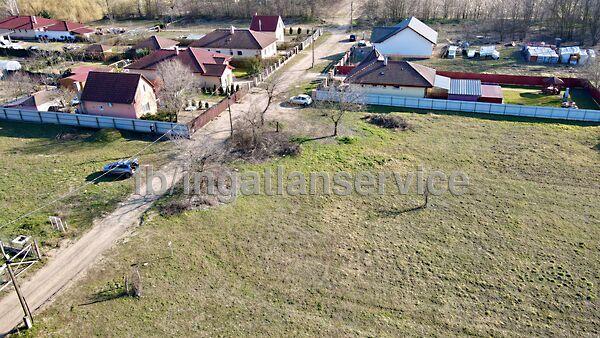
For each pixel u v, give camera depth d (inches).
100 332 977.5
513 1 3563.0
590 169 1603.1
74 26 3816.4
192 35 3619.6
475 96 2188.7
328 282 1122.7
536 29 3496.6
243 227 1311.5
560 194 1471.5
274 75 2679.6
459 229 1312.7
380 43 3034.0
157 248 1225.4
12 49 3245.6
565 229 1309.1
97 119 1979.6
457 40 3380.9
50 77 2664.9
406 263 1184.8
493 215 1374.3
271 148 1747.0
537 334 984.3
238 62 2856.8
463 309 1046.4
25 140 1902.1
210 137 1854.1
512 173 1592.0
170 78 2108.8
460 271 1158.3
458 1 3971.5
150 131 1927.9
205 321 1008.2
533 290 1100.5
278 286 1109.1
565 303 1063.0
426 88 2215.8
